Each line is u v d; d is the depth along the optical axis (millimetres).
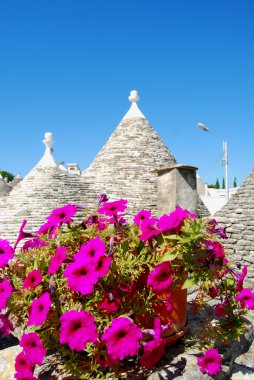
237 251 8508
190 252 2791
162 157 14867
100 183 13539
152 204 13195
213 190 28844
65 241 2920
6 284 2574
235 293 3113
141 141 14961
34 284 2562
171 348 3047
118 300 2547
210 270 2830
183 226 2861
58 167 13156
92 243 2545
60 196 12141
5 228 10781
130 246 2830
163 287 2629
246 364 3227
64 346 2715
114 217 2984
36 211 11422
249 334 3576
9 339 4430
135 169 14133
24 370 2412
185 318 3203
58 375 2684
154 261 2754
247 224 8547
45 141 13211
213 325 3260
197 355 2906
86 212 3133
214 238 2965
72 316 2283
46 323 2605
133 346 2268
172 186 11375
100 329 2510
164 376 2643
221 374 2865
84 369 2604
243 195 9086
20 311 2771
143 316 2762
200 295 3090
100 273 2420
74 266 2436
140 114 15742
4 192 22734
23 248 3137
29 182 12508
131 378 2600
